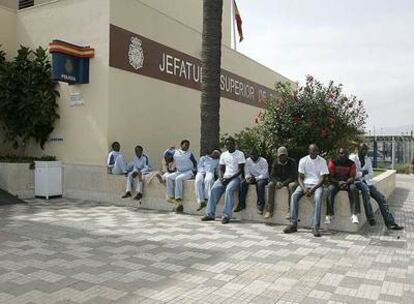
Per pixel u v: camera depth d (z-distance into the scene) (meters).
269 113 10.76
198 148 15.23
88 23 11.65
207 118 10.49
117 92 11.57
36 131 12.25
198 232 8.06
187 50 14.64
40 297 4.73
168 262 6.09
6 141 12.80
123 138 11.82
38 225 8.41
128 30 11.95
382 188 12.55
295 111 10.50
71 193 11.98
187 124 14.61
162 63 13.35
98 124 11.45
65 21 12.05
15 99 12.00
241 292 4.98
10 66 12.05
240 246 7.06
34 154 12.68
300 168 8.55
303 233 8.12
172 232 8.03
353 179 8.33
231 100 18.36
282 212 8.93
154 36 13.01
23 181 11.76
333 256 6.54
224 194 9.48
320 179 8.30
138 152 11.08
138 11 12.32
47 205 10.83
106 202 11.32
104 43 11.36
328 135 10.34
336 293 4.99
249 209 9.30
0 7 12.73
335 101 10.80
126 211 10.21
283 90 11.02
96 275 5.48
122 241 7.26
